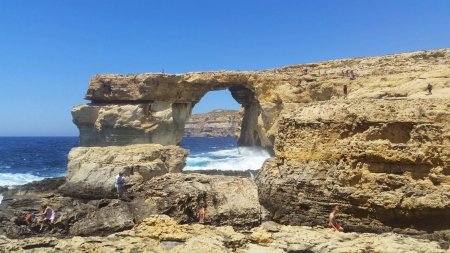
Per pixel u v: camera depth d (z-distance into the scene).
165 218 15.50
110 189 27.02
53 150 101.94
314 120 19.77
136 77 56.50
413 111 16.83
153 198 20.91
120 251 12.34
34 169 55.41
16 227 19.02
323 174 18.58
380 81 38.22
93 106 57.00
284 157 21.02
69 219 19.53
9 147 116.25
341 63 56.81
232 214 20.45
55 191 30.30
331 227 16.55
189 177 23.72
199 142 142.75
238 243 13.54
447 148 15.74
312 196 18.62
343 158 18.05
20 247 13.02
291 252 13.22
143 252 12.27
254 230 15.39
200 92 60.22
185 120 63.16
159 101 57.34
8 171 53.00
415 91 29.05
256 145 62.72
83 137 59.69
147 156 30.03
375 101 18.48
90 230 18.56
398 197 16.00
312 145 19.38
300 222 18.80
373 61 51.25
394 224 16.41
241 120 75.31
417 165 16.17
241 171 39.69
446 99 16.83
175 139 61.94
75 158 30.75
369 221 16.84
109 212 19.97
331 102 20.31
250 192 22.44
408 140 16.77
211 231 14.63
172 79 56.41
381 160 16.84
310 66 60.12
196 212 20.30
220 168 46.41
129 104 56.72
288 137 20.94
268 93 52.62
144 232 14.16
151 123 56.19
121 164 28.78
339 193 17.45
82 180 28.38
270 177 21.44
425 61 42.97
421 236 15.38
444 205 15.30
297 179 19.33
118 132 55.84
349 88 41.03
